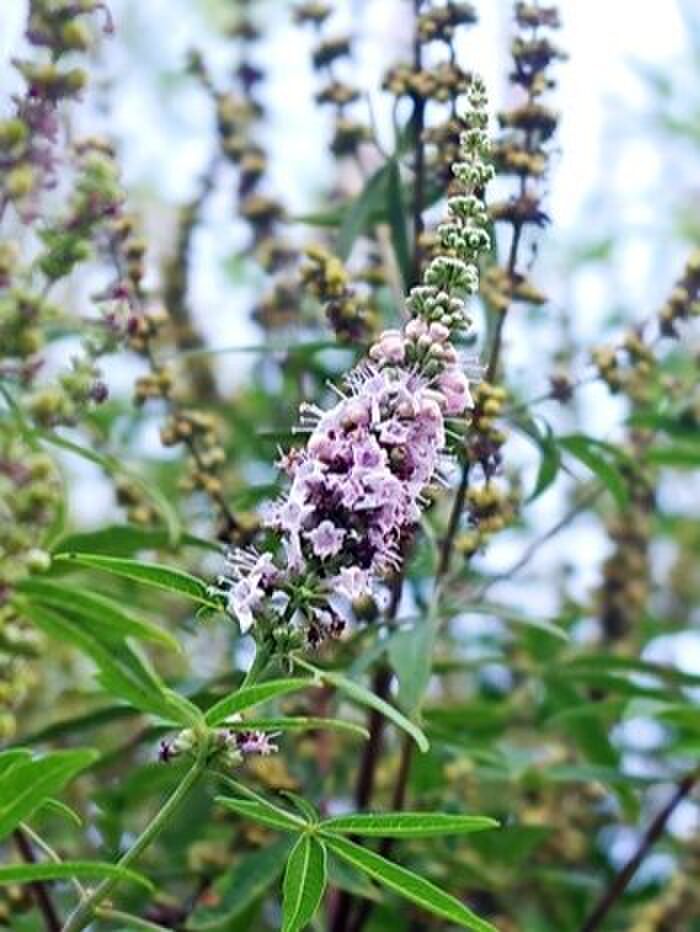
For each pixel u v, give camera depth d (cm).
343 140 101
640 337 97
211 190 111
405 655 86
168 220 125
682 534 128
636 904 108
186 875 94
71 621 69
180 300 110
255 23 111
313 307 110
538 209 91
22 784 68
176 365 108
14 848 97
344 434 71
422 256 93
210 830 97
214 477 92
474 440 87
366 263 106
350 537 71
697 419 101
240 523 91
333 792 99
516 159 91
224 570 91
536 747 111
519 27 92
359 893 89
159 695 69
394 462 71
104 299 86
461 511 90
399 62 97
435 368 71
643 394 105
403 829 73
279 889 98
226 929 94
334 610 71
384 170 95
